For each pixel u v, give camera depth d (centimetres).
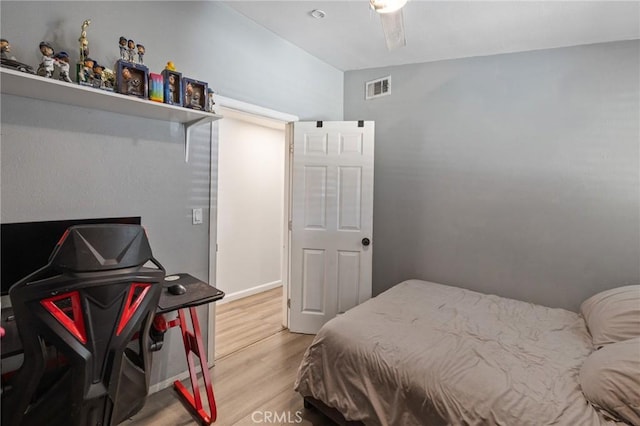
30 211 154
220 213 376
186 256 218
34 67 151
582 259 246
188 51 209
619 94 233
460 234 292
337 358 168
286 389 210
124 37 175
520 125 265
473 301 232
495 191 276
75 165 167
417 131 308
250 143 407
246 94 247
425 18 224
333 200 298
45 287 99
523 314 212
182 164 213
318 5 223
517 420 115
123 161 185
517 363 147
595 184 241
